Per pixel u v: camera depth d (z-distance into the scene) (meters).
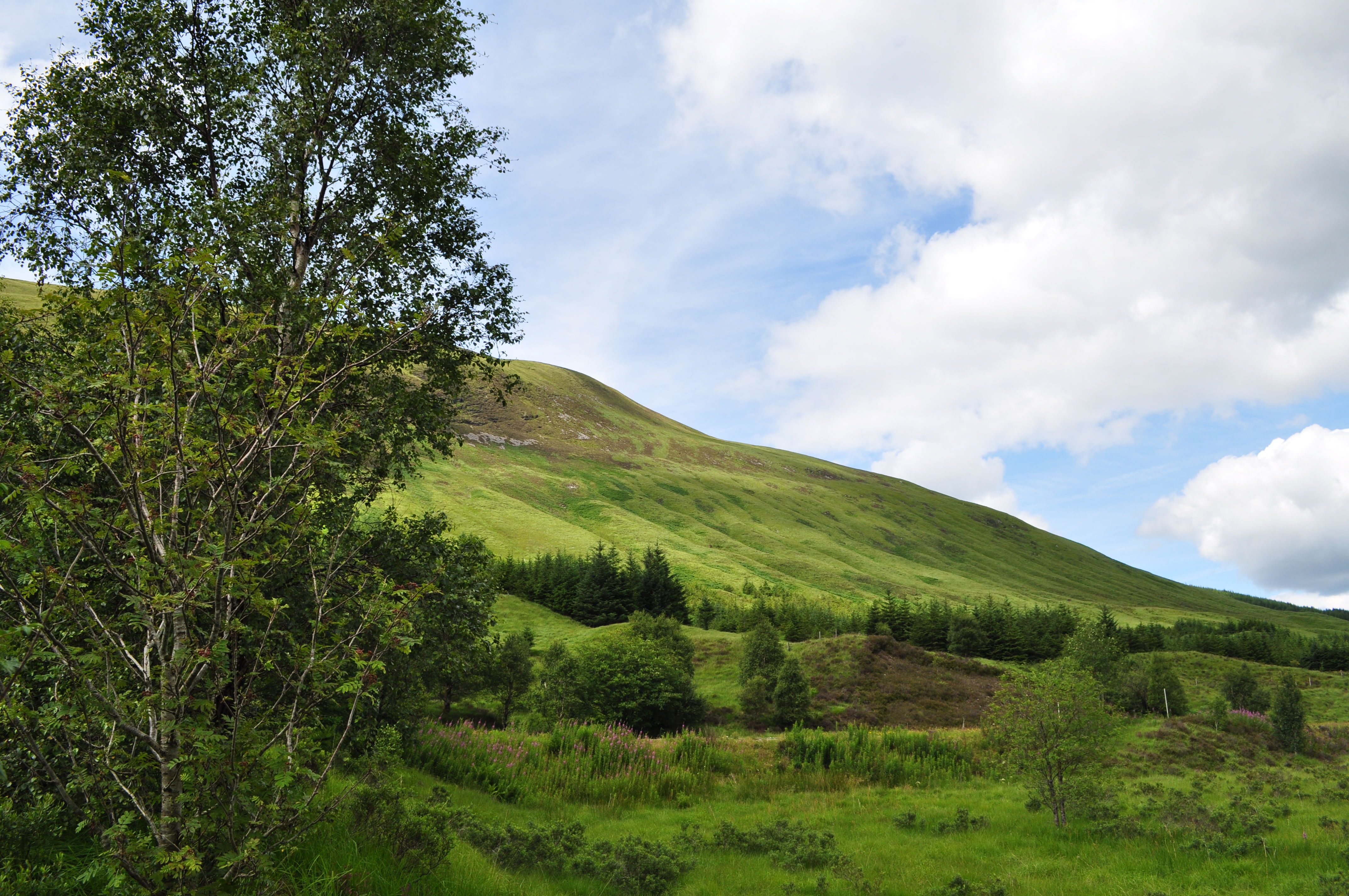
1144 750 36.09
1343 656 116.31
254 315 5.13
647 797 22.39
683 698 50.91
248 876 4.87
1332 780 28.08
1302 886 11.10
